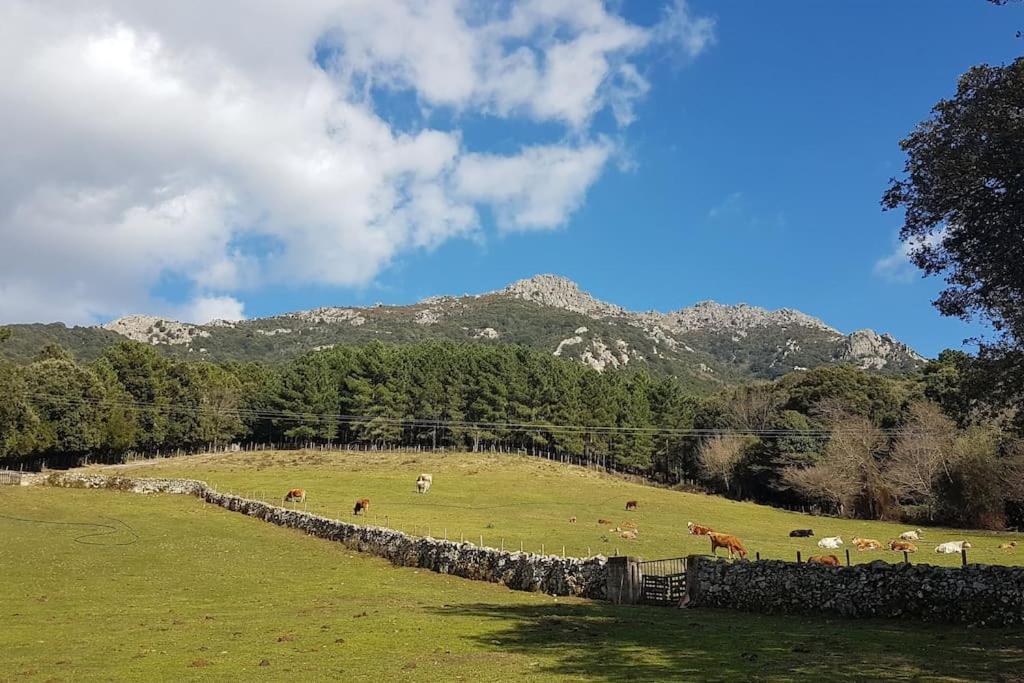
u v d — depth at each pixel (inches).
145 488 3061.0
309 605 1224.2
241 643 869.8
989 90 815.1
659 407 5880.9
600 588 1326.3
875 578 1034.1
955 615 946.1
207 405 5684.1
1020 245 799.1
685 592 1221.7
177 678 677.9
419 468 4557.1
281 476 4018.2
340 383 5979.3
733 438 4643.2
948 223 886.4
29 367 4384.8
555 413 5610.2
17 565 1583.4
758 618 1062.4
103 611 1165.1
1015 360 882.1
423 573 1653.5
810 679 631.2
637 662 732.7
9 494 2689.5
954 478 3129.9
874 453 3636.8
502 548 1873.8
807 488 3777.1
